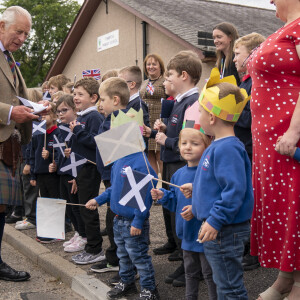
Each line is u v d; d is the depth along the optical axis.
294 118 2.53
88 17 15.57
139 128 2.94
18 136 4.08
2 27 3.87
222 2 17.88
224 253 2.46
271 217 2.70
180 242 3.51
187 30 12.05
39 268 4.47
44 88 7.66
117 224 3.30
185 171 2.92
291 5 2.66
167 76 3.81
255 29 15.00
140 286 3.52
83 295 3.66
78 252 4.58
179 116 3.60
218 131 2.55
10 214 6.13
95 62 15.73
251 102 2.81
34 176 5.35
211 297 2.71
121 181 3.18
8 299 3.67
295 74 2.63
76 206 4.60
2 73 3.88
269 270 3.56
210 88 2.58
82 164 4.17
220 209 2.35
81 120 4.36
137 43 13.57
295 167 2.60
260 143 2.74
